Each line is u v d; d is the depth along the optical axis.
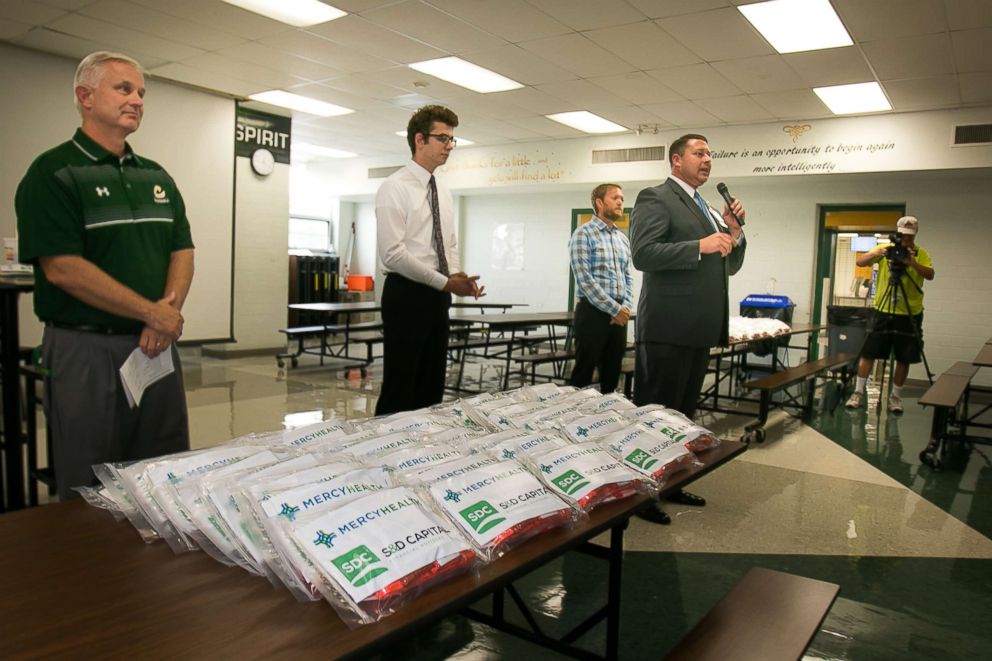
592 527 1.13
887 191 8.73
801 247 9.38
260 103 8.36
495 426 1.50
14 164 6.25
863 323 9.11
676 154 3.19
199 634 0.74
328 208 13.55
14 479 2.75
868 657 2.13
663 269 3.03
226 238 8.05
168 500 0.96
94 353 1.90
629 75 6.85
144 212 1.98
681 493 3.58
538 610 2.37
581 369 4.45
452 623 2.27
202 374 7.22
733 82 6.93
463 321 7.09
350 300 12.81
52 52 6.38
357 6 5.25
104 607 0.78
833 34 5.54
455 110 8.52
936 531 3.29
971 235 8.27
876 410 6.56
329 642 0.74
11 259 3.17
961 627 2.34
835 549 3.01
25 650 0.69
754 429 5.04
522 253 11.91
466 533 0.98
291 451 1.17
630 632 2.23
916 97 7.17
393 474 1.07
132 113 1.90
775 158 8.62
